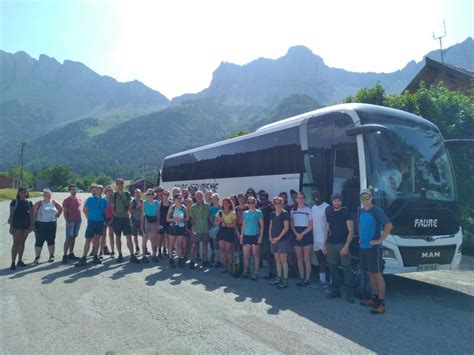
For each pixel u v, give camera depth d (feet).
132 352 17.10
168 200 40.40
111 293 26.71
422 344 18.26
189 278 31.73
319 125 32.94
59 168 392.88
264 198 33.27
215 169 52.06
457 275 34.68
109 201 40.91
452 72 84.74
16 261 38.91
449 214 28.17
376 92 60.59
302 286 29.14
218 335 19.04
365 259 23.61
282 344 18.01
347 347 17.76
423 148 29.63
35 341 18.38
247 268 32.07
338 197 25.99
